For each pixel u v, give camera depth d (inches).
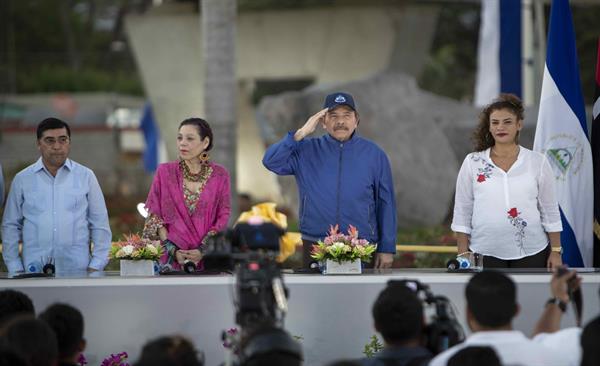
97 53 3073.3
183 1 1494.8
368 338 463.5
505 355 357.7
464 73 2472.9
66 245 526.3
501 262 513.7
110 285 460.4
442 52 2490.2
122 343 460.4
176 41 1497.3
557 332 391.9
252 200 1628.9
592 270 495.8
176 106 1504.7
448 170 1257.4
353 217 522.0
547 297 457.7
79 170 535.8
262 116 1285.7
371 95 1269.7
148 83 1509.6
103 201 541.3
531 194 511.2
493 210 512.7
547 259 518.0
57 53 3036.4
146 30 1501.0
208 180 521.0
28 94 2827.3
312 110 1263.5
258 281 378.6
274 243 386.9
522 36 1097.4
